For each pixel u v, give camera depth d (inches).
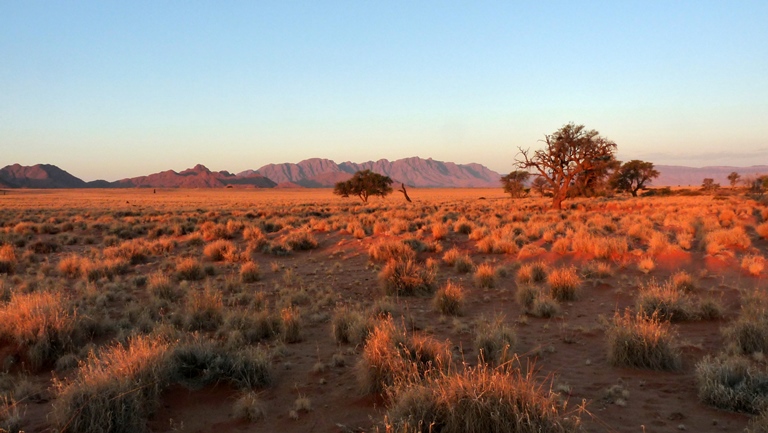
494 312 414.9
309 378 272.1
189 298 429.1
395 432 186.5
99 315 379.2
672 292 402.9
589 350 311.0
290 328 351.9
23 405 237.8
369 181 3284.9
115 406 205.5
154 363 240.7
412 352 263.6
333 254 756.0
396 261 592.7
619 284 494.9
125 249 772.0
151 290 487.2
